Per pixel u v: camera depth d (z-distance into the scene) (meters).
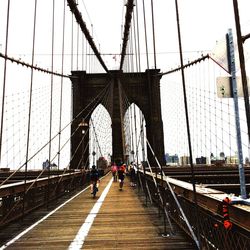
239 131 2.46
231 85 2.50
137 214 6.69
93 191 10.34
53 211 7.31
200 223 3.77
